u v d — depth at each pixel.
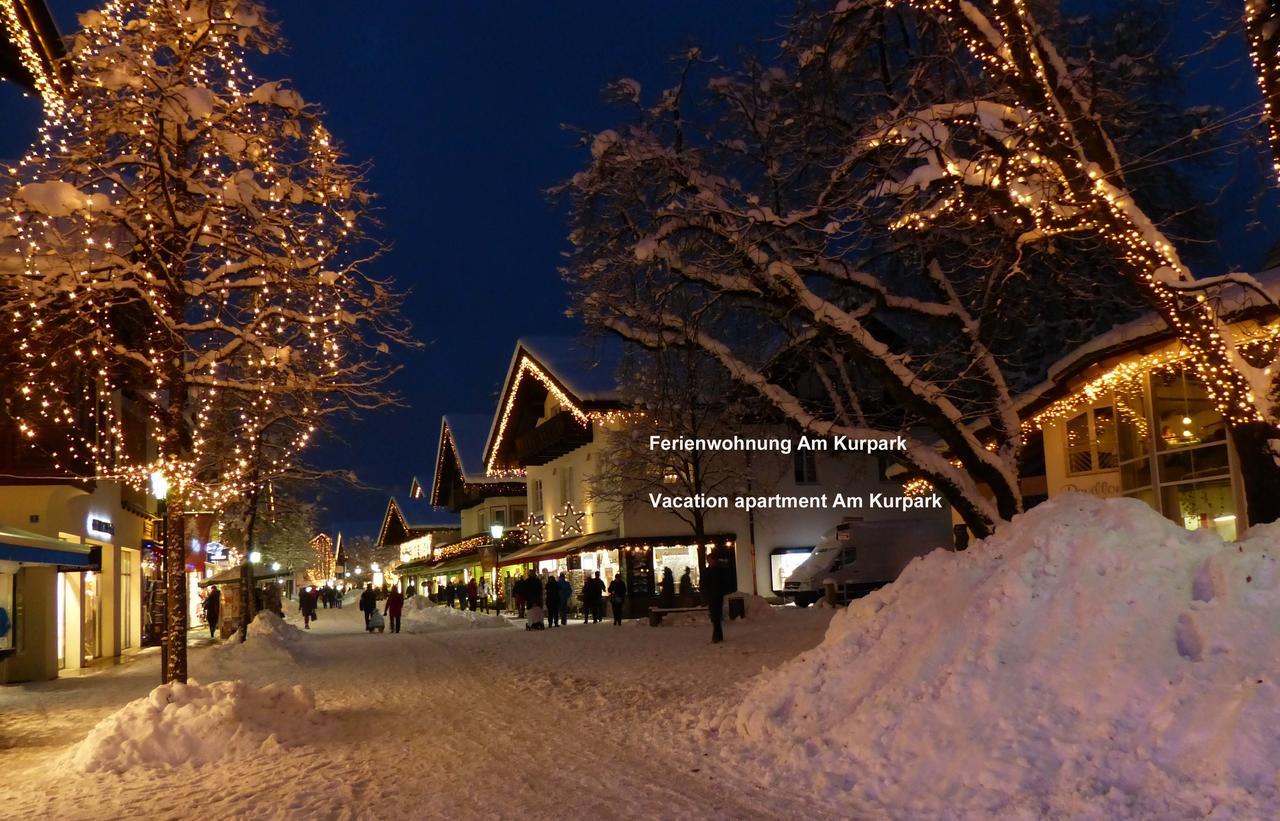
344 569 124.88
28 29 15.78
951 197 14.05
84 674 23.77
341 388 14.76
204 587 49.22
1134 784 6.44
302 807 8.70
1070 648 7.93
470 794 8.91
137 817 8.69
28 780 10.73
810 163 17.19
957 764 7.52
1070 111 11.94
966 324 17.41
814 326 16.64
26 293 13.77
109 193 14.79
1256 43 10.35
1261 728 6.23
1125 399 21.72
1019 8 11.62
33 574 22.33
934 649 9.05
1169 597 7.77
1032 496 31.06
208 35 13.87
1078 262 17.47
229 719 11.98
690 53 17.80
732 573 32.94
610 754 10.53
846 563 36.53
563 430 43.97
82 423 23.27
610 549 41.41
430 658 24.38
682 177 17.27
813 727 9.59
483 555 49.09
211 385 14.40
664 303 18.45
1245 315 14.29
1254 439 11.69
